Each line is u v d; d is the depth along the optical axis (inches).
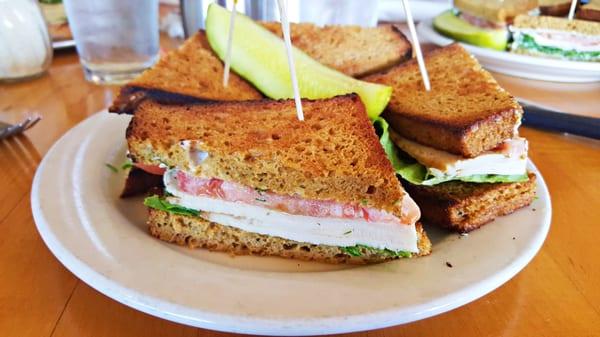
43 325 5.8
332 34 12.4
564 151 10.5
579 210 8.4
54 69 14.7
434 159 8.2
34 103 12.2
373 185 6.8
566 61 14.4
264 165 7.1
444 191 7.9
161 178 8.3
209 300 5.5
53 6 15.6
